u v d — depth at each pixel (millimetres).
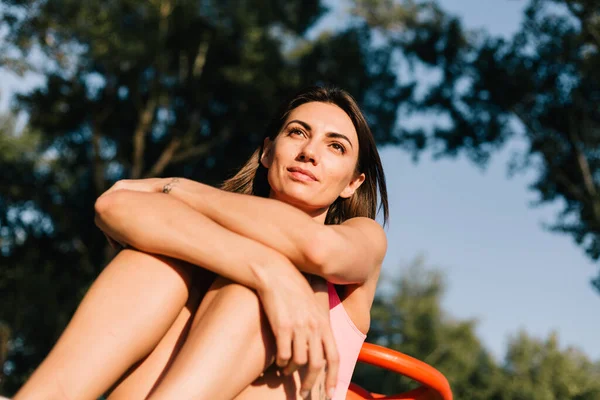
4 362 13047
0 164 15859
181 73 15688
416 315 17641
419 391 1590
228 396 1027
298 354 1041
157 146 16391
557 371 16125
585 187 13211
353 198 1527
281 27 16812
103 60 14547
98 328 1031
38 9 13938
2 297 13898
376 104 15820
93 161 16594
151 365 1100
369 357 1435
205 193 1171
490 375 16516
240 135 16578
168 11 14953
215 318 1045
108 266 1101
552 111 13523
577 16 12859
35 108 15461
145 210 1088
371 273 1282
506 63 13758
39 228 15945
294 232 1088
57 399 979
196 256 1067
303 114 1350
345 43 15609
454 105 14773
